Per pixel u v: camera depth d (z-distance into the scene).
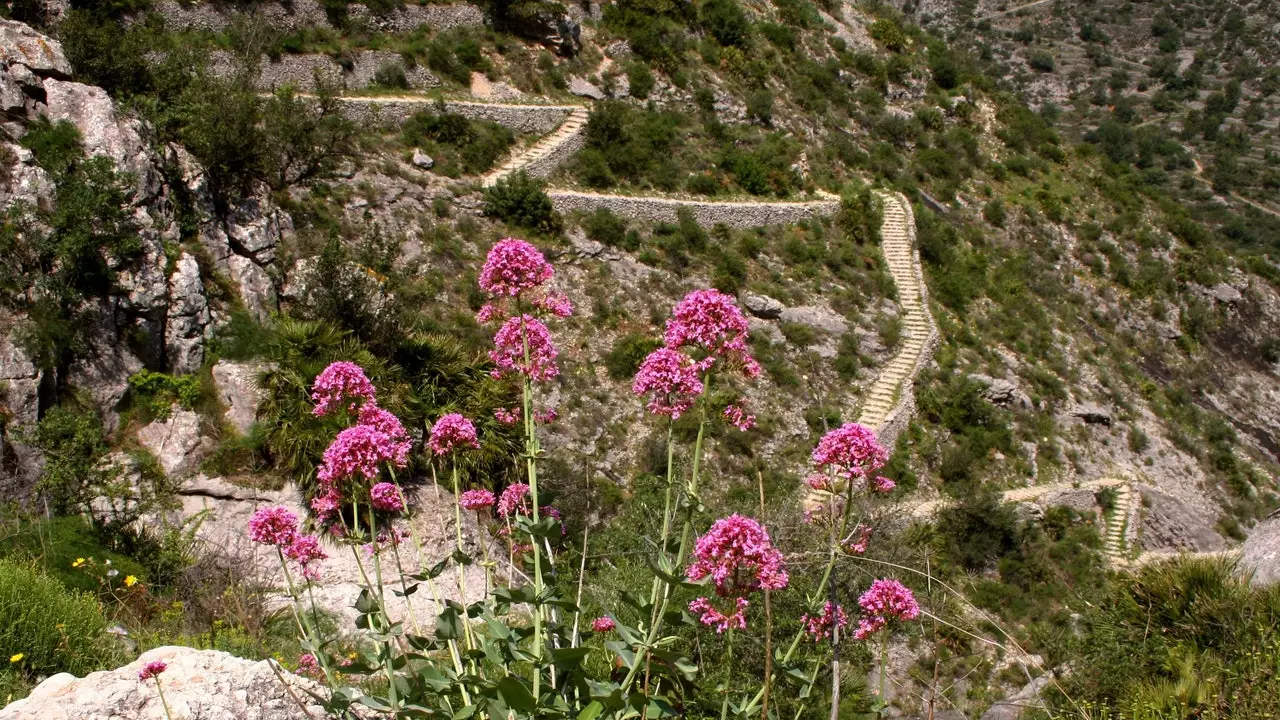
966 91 57.34
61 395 16.39
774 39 51.03
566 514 18.23
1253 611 8.60
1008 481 32.25
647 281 30.88
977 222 47.50
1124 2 137.50
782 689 8.16
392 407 16.50
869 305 35.78
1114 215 52.75
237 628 9.77
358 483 5.66
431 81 35.19
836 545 5.11
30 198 17.00
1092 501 33.56
